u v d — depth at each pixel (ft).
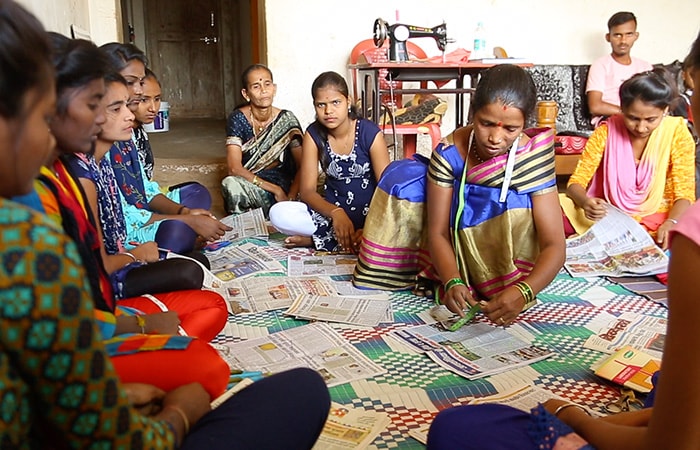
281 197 12.79
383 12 16.79
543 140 7.27
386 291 8.55
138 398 3.33
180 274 6.59
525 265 7.63
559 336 7.01
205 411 3.39
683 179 9.53
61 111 4.00
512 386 5.88
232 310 7.73
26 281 2.02
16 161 2.27
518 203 7.38
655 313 7.66
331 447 4.86
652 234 9.73
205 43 28.19
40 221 2.12
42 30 2.27
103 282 4.40
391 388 5.84
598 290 8.48
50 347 2.09
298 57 16.67
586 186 9.96
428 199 7.78
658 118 9.25
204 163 15.58
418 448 4.90
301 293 8.36
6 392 2.06
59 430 2.27
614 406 5.50
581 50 17.93
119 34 15.26
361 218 10.61
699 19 18.10
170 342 4.19
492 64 13.21
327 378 5.98
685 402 2.59
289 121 13.24
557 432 3.31
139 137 10.06
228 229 9.32
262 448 3.25
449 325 7.30
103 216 6.68
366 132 10.29
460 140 7.57
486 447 3.41
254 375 5.50
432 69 13.19
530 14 17.49
